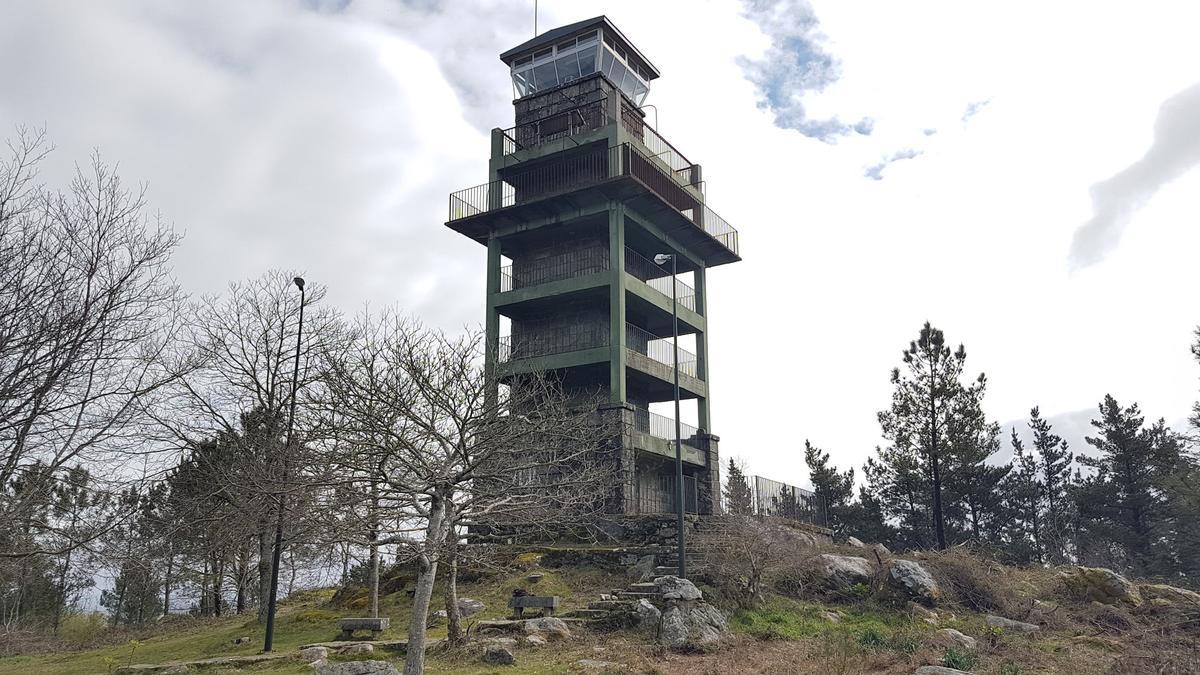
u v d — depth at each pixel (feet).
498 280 113.91
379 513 49.08
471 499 51.44
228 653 64.64
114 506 59.21
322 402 55.88
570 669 51.44
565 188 108.78
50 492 55.72
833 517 153.07
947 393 127.95
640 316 117.29
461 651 56.44
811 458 160.15
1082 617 72.90
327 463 49.06
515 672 51.19
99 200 55.31
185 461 85.35
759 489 108.17
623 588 74.95
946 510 155.02
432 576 48.44
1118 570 123.95
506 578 80.53
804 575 78.69
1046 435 181.06
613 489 94.32
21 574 62.49
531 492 57.62
